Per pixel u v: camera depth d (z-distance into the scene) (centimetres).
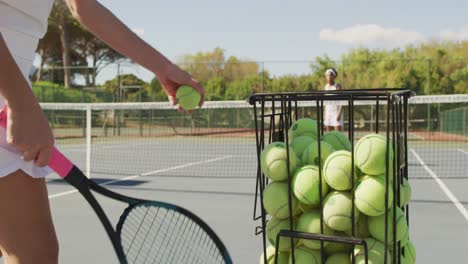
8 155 121
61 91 1898
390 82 1950
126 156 1082
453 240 326
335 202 149
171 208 168
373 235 152
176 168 827
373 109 1440
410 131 1675
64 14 2747
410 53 2941
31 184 127
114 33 162
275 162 156
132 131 1845
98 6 160
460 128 1638
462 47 2936
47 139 112
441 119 1684
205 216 405
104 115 1819
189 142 1544
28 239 127
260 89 1970
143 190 556
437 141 1507
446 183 607
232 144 1459
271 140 169
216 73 2012
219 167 842
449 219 392
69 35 2906
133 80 1938
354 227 147
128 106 784
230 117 1816
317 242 154
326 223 150
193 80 172
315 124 180
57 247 133
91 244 316
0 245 130
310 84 1942
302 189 152
